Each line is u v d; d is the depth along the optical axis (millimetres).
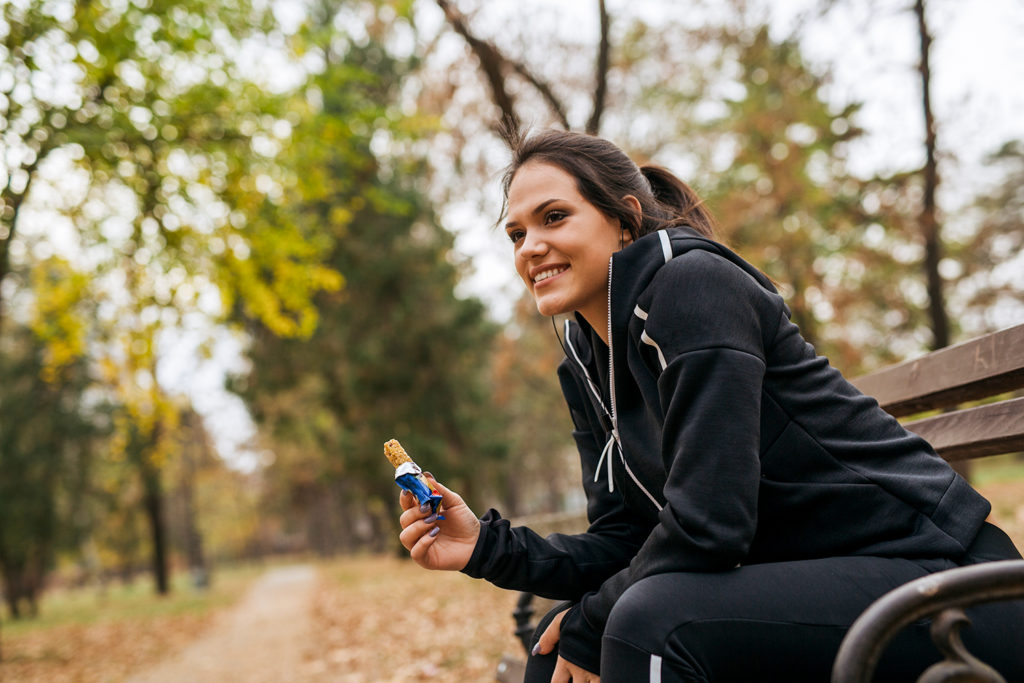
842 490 1331
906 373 2260
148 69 9000
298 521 60219
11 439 20047
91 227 9867
